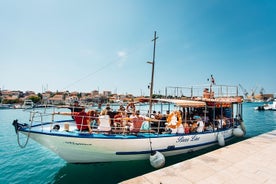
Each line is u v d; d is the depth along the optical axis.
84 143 7.23
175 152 9.09
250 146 7.92
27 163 9.66
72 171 8.04
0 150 12.32
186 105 9.27
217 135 11.06
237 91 13.55
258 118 34.16
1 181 7.46
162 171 5.29
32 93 116.94
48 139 7.20
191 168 5.49
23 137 16.62
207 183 4.58
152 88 10.95
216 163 5.90
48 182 7.35
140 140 7.89
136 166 8.20
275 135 10.36
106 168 8.02
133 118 8.09
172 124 9.05
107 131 7.78
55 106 8.16
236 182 4.64
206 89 13.54
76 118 7.90
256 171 5.29
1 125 24.11
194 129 10.09
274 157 6.49
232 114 13.41
